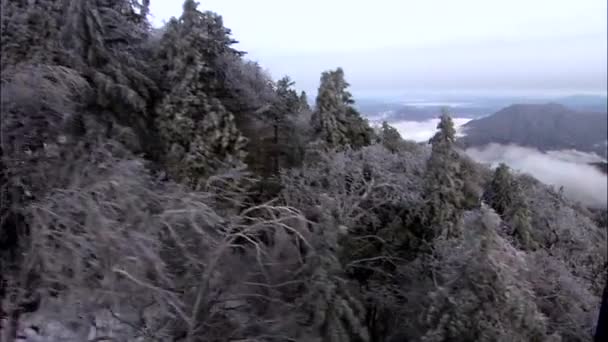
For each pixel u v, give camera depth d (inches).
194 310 575.5
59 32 757.9
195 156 760.3
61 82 676.1
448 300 529.3
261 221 654.5
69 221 571.2
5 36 685.3
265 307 654.5
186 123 776.3
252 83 1049.5
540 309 755.4
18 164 626.5
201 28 879.7
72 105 693.9
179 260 644.7
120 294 561.3
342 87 956.6
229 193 742.5
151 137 808.3
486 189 1051.9
